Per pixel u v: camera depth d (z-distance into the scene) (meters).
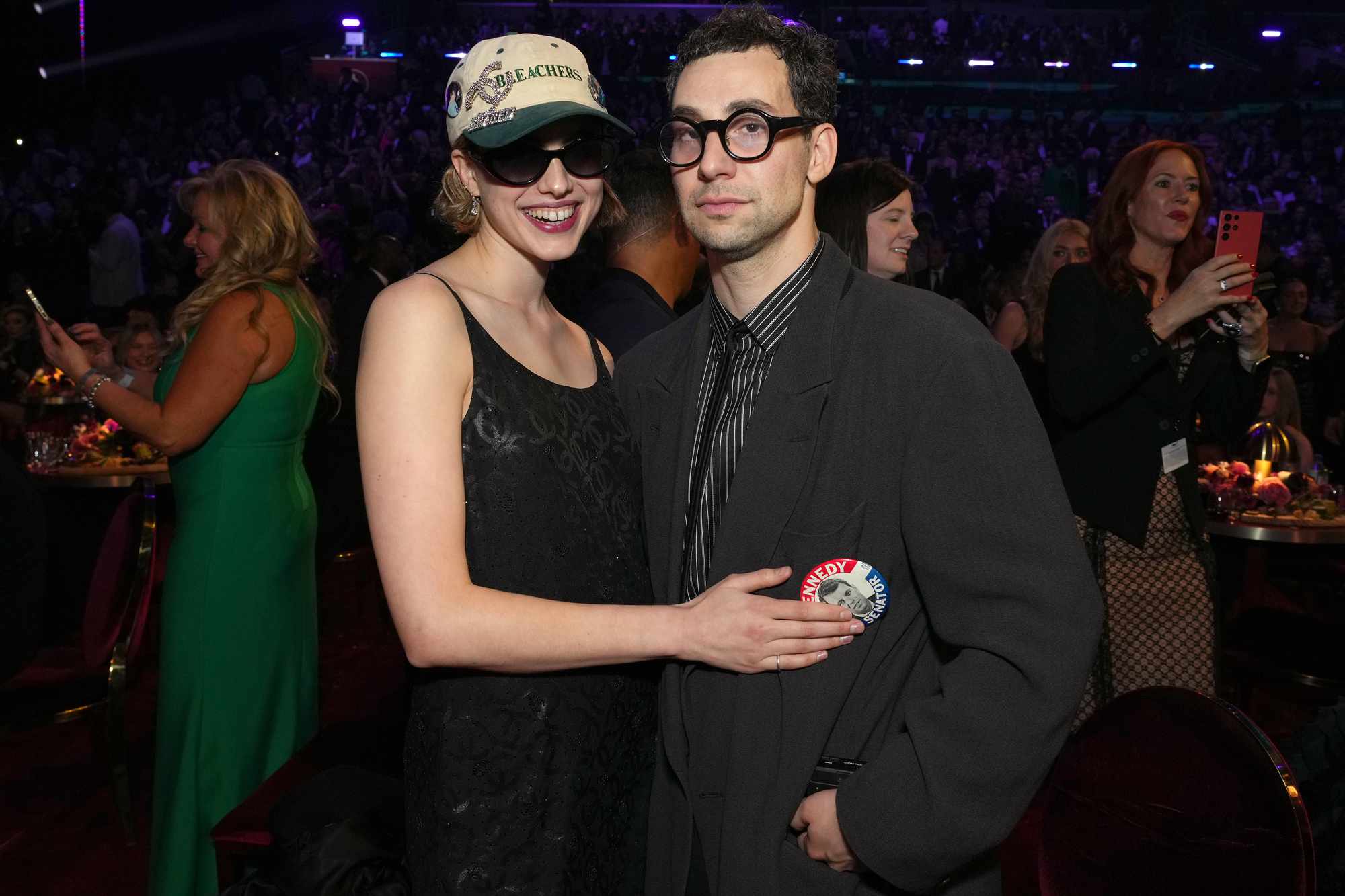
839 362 1.26
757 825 1.22
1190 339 2.40
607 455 1.44
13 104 17.27
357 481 4.75
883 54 20.95
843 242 2.46
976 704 1.14
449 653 1.24
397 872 1.60
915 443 1.19
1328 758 1.40
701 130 1.26
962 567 1.17
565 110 1.34
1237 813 1.12
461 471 1.30
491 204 1.40
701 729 1.30
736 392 1.34
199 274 2.38
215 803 2.25
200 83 19.39
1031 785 1.15
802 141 1.27
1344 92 19.73
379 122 17.34
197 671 2.24
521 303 1.46
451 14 21.48
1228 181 17.52
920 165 17.59
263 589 2.30
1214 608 2.43
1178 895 1.19
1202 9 21.70
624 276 2.33
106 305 10.11
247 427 2.27
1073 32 21.89
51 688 2.79
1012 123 18.92
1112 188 2.38
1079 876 1.35
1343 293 8.62
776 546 1.26
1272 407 4.49
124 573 2.91
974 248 13.98
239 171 2.31
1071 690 1.14
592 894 1.37
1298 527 3.30
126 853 2.80
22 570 2.24
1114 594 2.40
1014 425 1.18
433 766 1.34
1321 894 1.38
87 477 4.08
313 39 20.33
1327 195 16.59
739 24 1.27
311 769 2.07
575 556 1.36
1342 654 2.86
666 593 1.39
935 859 1.15
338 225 10.70
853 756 1.25
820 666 1.22
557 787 1.33
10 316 5.75
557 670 1.28
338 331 4.98
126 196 14.12
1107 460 2.37
